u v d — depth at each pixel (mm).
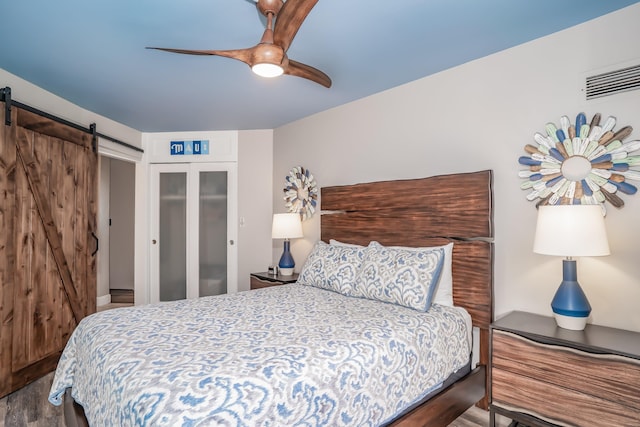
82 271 3369
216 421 1084
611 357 1595
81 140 3385
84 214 3408
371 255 2717
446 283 2500
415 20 2023
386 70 2725
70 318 3213
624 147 1927
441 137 2742
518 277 2318
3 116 2535
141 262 4680
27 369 2736
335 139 3629
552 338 1777
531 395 1845
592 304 2021
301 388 1306
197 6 1862
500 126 2418
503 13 1966
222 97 3338
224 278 4645
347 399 1445
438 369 1969
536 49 2260
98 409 1389
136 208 4703
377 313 2141
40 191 2877
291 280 3523
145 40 2238
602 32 2006
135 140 4559
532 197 2258
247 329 1805
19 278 2672
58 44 2291
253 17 1967
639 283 1875
